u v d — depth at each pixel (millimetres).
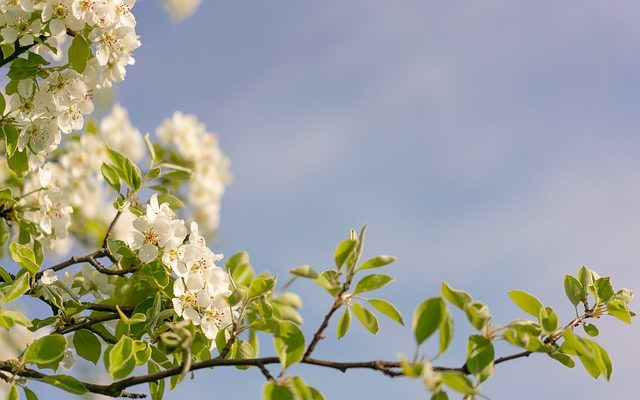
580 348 1483
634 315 1533
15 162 1692
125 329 1631
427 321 1417
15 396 1515
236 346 1575
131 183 1688
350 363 1447
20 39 1646
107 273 1648
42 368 1562
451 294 1443
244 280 1637
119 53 1674
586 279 1551
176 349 1548
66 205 1766
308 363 1456
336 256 1462
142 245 1620
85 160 2438
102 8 1649
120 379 1555
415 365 1393
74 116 1687
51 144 1686
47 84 1662
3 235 1777
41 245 1726
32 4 1635
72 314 1641
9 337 1778
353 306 1470
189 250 1612
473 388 1387
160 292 1625
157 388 1586
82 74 1676
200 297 1595
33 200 1786
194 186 2533
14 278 1658
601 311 1541
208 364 1503
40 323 1628
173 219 1655
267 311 1529
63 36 1688
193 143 2559
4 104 1667
